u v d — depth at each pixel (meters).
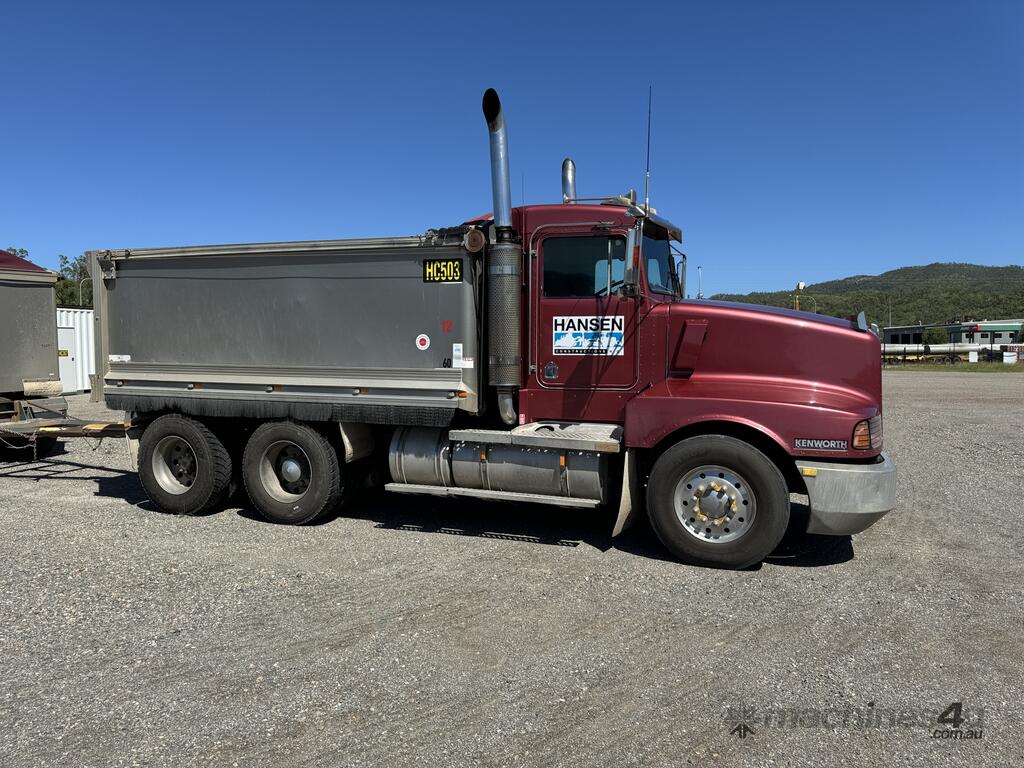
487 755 3.01
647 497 5.61
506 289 5.98
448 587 5.04
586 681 3.67
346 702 3.45
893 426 14.76
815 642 4.15
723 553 5.40
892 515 7.23
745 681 3.67
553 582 5.15
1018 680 3.70
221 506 7.39
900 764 2.97
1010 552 5.96
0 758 2.99
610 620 4.46
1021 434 13.47
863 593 4.97
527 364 6.25
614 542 6.20
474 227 5.96
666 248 6.77
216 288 6.82
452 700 3.47
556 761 2.97
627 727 3.23
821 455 5.23
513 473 6.03
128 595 4.87
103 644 4.10
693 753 3.03
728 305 5.96
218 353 6.86
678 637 4.21
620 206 6.04
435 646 4.07
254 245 6.59
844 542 6.26
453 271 6.08
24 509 7.46
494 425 6.41
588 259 6.07
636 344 5.98
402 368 6.29
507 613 4.56
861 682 3.67
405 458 6.41
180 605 4.69
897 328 95.19
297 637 4.19
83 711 3.37
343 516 7.13
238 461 7.39
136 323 7.14
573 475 5.83
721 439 5.38
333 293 6.45
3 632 4.26
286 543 6.16
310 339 6.55
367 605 4.70
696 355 5.84
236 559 5.70
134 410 7.22
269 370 6.70
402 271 6.24
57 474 9.48
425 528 6.66
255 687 3.60
